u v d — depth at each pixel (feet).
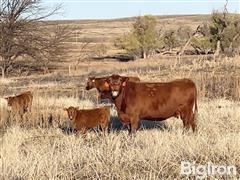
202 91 63.46
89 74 120.37
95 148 35.70
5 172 29.78
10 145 36.55
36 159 32.07
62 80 109.50
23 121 51.72
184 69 88.74
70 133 43.55
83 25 533.14
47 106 58.29
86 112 41.93
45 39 149.28
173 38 200.13
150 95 40.09
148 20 197.36
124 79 40.01
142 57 201.05
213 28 159.02
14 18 144.25
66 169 30.91
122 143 37.52
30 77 131.13
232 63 89.56
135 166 30.91
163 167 30.42
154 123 46.21
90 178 29.40
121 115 40.75
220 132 39.78
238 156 31.86
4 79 123.54
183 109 40.60
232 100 61.72
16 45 145.38
